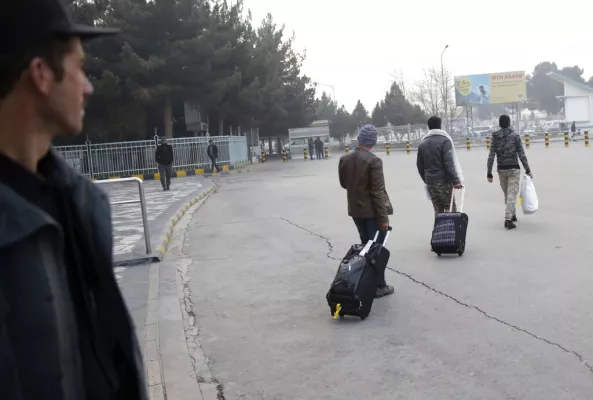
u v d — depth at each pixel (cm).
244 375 473
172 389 441
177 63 3130
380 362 480
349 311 585
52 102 125
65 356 115
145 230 932
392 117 8575
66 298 119
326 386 444
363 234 677
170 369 481
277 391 440
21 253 108
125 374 142
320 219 1276
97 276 136
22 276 108
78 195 133
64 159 139
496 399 404
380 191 648
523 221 1067
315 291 712
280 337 557
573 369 442
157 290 729
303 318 610
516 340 505
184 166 3322
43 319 109
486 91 6869
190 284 776
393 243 954
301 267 841
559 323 538
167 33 3216
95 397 131
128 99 3209
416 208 1356
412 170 2612
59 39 125
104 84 2922
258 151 5591
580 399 397
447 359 477
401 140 7262
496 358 471
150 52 3206
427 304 624
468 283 689
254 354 518
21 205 109
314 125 6525
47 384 110
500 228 1014
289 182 2403
